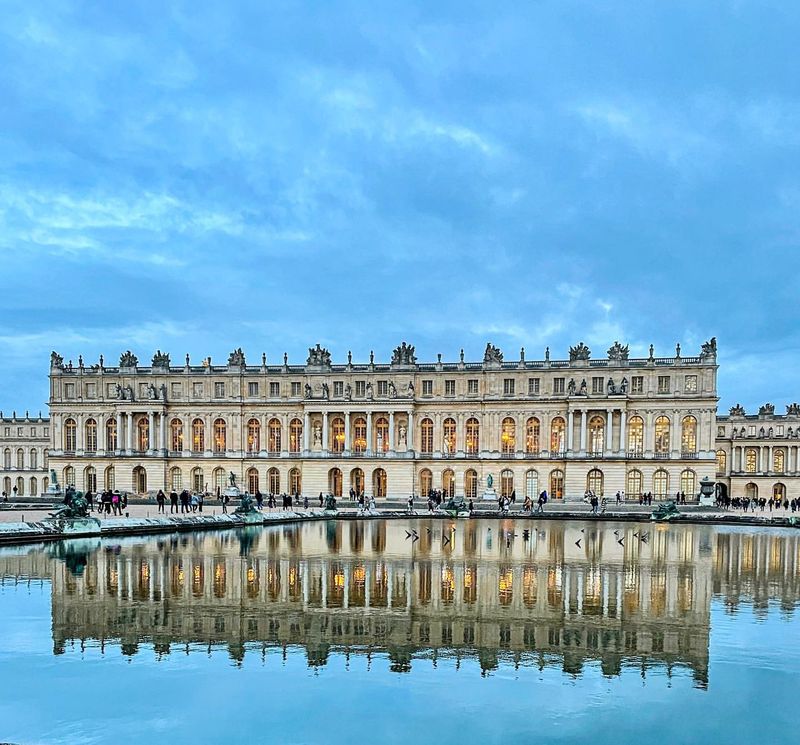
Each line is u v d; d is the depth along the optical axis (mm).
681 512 106125
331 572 37781
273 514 84750
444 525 79812
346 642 23250
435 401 136250
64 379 148500
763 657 21844
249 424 144000
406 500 130125
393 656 21750
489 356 135500
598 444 130250
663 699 18281
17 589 31953
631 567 41250
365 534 64750
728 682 19609
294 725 16625
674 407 126438
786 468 161125
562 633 24516
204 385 145375
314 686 19109
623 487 126750
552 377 132000
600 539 61219
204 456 143750
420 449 137750
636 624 25859
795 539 63188
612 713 17328
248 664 20938
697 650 22625
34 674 20016
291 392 142750
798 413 165750
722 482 166375
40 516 78125
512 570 39250
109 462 145250
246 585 33219
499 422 134250
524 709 17594
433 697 18359
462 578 36031
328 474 139250
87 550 48594
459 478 135500
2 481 193750
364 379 139000
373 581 34781
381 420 139000
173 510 92125
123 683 19297
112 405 146250
